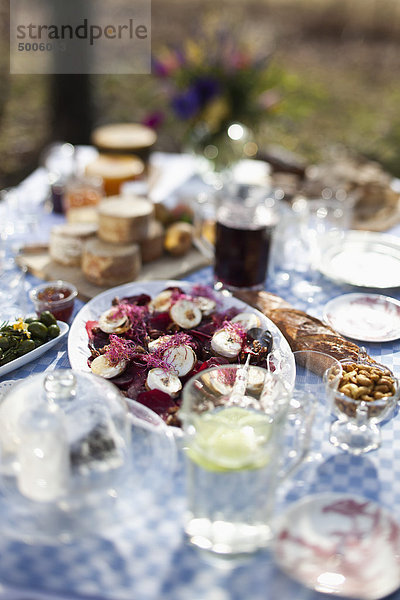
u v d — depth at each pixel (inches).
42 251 74.9
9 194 88.8
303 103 228.7
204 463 35.4
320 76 251.6
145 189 85.2
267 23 267.0
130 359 49.9
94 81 191.3
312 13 267.9
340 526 37.3
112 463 37.4
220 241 65.3
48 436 37.4
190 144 94.8
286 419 38.4
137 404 44.2
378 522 37.6
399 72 258.2
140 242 71.2
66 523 34.3
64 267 71.4
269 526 37.1
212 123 92.8
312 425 42.9
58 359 54.4
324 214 75.7
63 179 86.0
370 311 62.0
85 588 34.3
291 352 51.1
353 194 84.5
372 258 72.4
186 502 39.5
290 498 40.3
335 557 35.4
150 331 54.3
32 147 193.2
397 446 45.1
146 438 40.8
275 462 36.3
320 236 75.4
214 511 36.2
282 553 35.6
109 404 40.3
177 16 263.4
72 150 102.6
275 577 34.9
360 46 270.7
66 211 85.7
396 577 34.3
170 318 55.9
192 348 51.5
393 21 265.0
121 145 94.4
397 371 53.5
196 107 90.6
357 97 237.5
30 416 38.4
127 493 36.3
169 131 195.2
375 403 43.4
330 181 87.3
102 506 35.3
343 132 210.1
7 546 36.6
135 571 35.3
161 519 38.5
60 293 59.7
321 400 46.9
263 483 36.0
